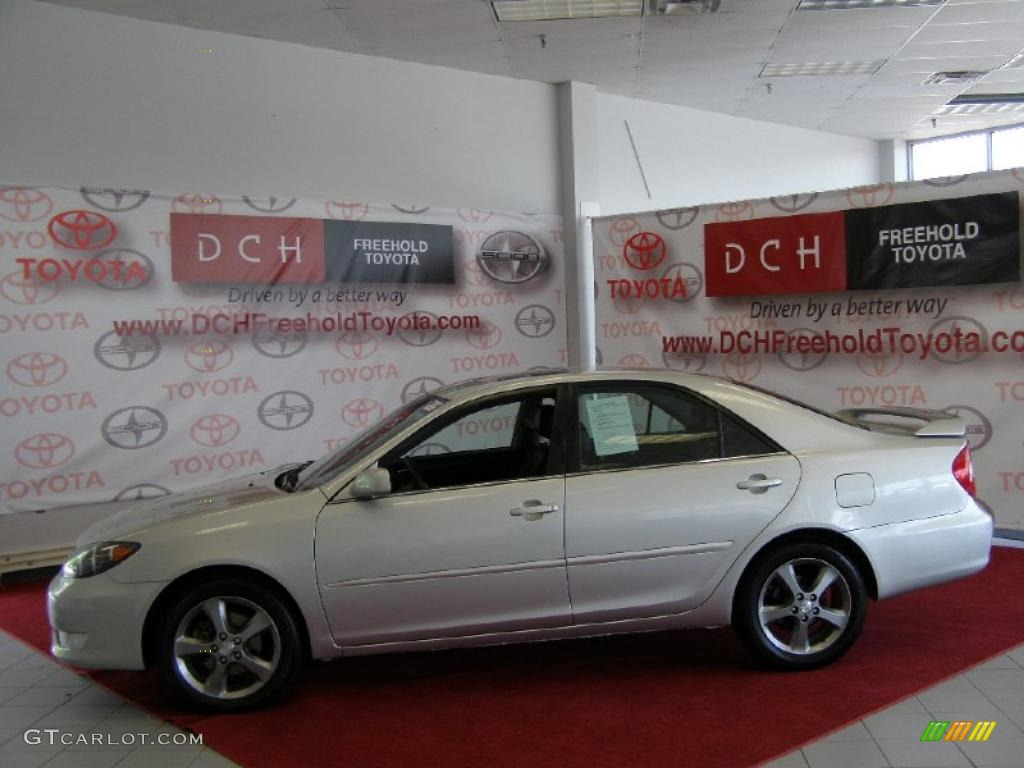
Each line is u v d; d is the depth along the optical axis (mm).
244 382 7180
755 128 11648
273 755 3463
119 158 6852
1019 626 4652
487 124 8703
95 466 6629
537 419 4160
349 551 3809
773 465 4066
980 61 9258
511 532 3875
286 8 6832
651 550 3939
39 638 5105
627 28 7727
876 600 4102
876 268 6805
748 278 7348
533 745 3480
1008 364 6328
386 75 8102
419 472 4191
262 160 7488
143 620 3738
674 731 3553
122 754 3525
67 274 6508
